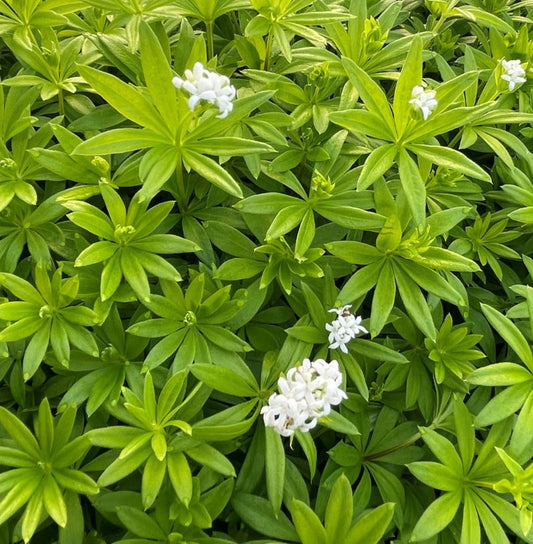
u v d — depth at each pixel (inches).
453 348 7.5
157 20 8.3
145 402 6.1
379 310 7.0
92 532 6.6
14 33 8.0
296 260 7.3
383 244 7.2
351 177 7.7
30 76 8.0
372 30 8.4
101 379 6.8
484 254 8.3
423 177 8.1
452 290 7.1
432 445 6.4
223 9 8.4
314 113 8.1
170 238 7.0
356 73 7.1
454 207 7.9
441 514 6.2
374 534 6.0
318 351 7.2
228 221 7.9
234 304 7.0
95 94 9.0
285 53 7.9
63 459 6.2
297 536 6.3
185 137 6.9
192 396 6.5
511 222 8.6
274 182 8.3
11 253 7.2
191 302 7.0
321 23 8.2
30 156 7.5
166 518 6.3
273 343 7.6
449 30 10.5
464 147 8.3
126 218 6.9
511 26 10.4
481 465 6.6
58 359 6.5
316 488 7.4
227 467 6.2
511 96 9.1
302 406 5.8
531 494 6.3
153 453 6.1
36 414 7.2
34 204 7.1
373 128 7.2
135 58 8.2
